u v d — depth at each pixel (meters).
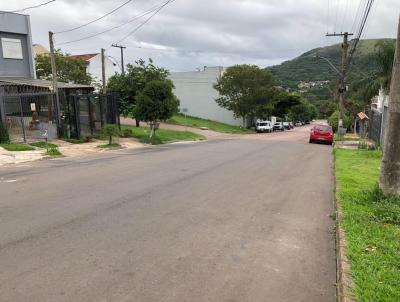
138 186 10.61
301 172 14.47
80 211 7.83
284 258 5.61
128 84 33.78
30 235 6.30
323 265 5.40
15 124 21.53
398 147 8.02
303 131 67.06
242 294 4.46
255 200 9.29
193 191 10.09
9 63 27.08
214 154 20.09
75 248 5.73
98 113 26.44
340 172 13.59
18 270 4.93
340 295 4.26
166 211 7.96
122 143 25.12
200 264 5.27
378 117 30.14
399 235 6.18
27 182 11.20
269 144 29.33
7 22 26.59
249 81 53.81
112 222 7.09
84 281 4.64
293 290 4.61
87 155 19.11
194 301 4.25
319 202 9.38
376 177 12.48
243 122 58.72
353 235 6.12
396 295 4.16
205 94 62.75
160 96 27.36
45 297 4.24
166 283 4.66
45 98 23.59
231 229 6.89
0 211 7.80
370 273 4.68
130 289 4.48
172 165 15.21
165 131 35.09
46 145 20.12
